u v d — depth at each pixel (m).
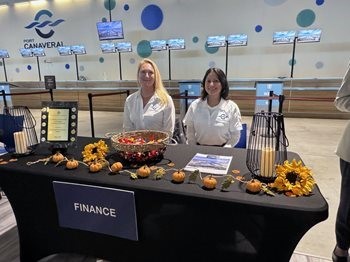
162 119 2.14
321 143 4.39
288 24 6.36
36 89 8.66
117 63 7.98
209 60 7.13
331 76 6.32
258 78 6.71
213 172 1.29
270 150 1.16
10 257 1.83
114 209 1.23
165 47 7.05
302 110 6.37
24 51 8.49
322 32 6.15
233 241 1.14
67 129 1.61
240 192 1.09
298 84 6.23
